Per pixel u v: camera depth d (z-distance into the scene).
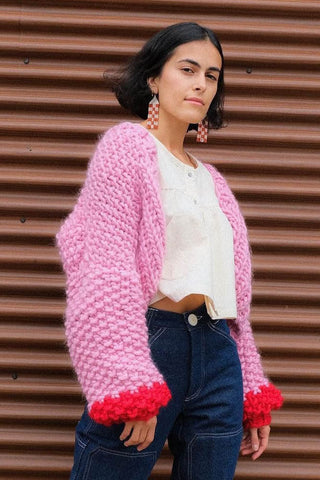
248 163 3.46
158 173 2.40
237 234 2.63
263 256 3.46
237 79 3.47
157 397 2.11
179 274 2.35
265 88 3.47
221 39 3.48
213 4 3.46
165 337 2.35
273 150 3.50
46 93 3.41
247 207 3.47
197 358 2.38
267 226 3.47
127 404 2.09
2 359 3.30
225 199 2.67
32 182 3.37
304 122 3.50
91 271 2.22
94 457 2.32
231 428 2.43
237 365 2.50
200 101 2.47
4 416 3.29
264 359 3.44
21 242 3.37
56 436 3.31
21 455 3.32
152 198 2.31
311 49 3.51
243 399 2.54
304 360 3.45
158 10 3.46
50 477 3.32
